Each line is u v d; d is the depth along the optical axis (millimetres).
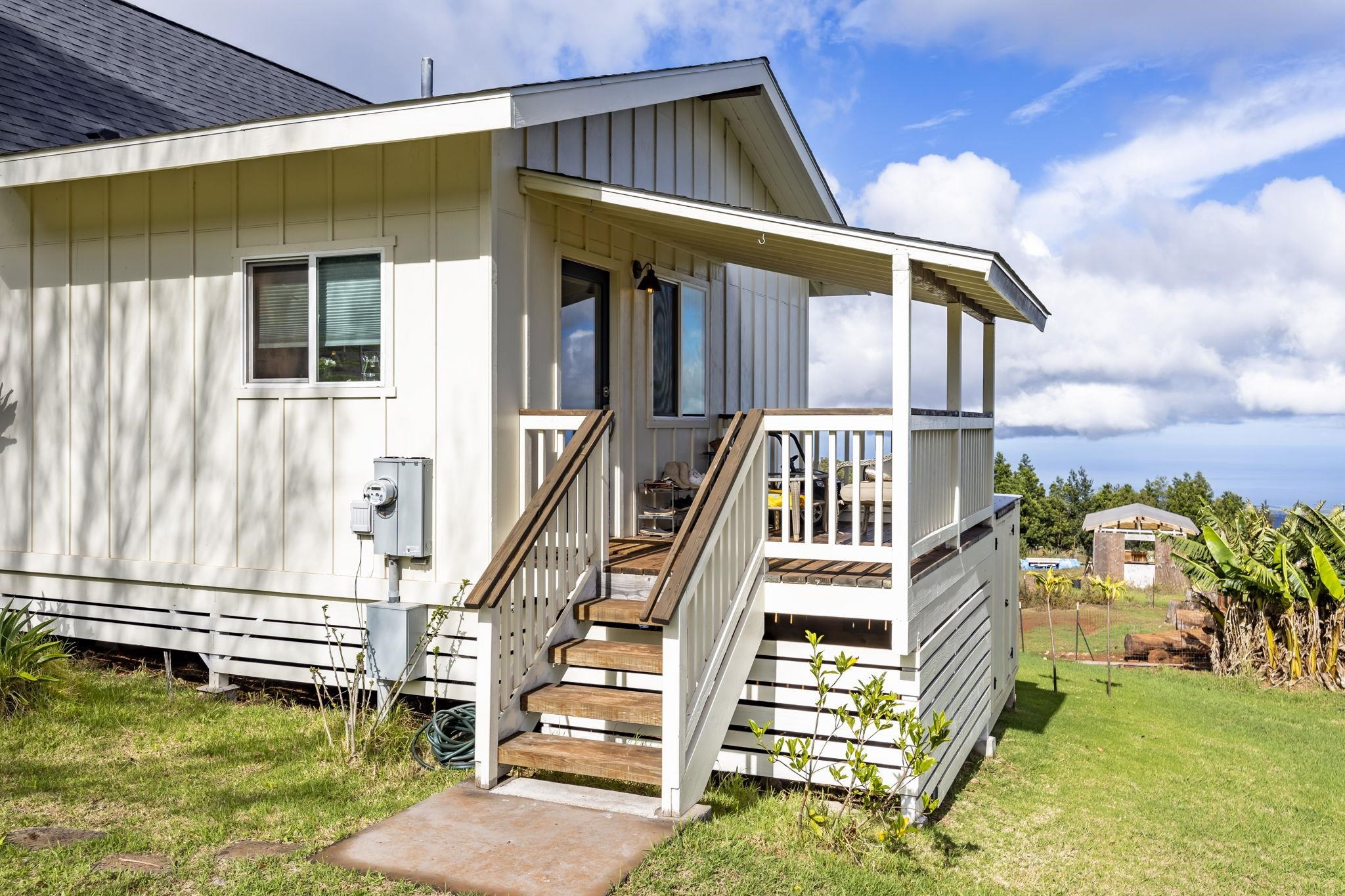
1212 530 13766
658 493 8797
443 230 6574
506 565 5383
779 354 12359
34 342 8148
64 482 8047
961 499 7484
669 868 4430
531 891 4105
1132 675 13742
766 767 6059
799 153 11273
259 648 7285
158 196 7602
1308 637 13203
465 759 6004
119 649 8484
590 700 5438
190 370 7512
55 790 5344
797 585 5992
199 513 7492
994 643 9031
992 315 9344
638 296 8547
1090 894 5227
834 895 4434
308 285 7105
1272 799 7422
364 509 6711
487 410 6445
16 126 7863
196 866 4352
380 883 4191
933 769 6129
